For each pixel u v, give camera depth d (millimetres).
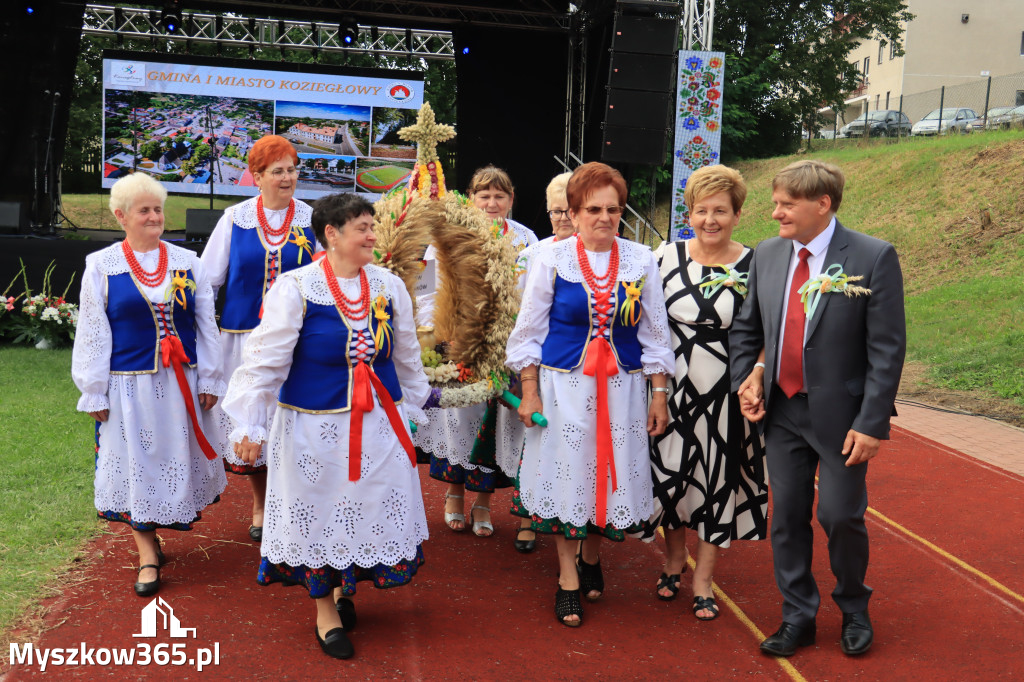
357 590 3869
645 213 19922
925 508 5113
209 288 4082
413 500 3314
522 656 3262
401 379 3461
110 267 3777
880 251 3135
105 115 13133
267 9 13102
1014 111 18891
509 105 13203
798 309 3248
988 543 4555
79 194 13359
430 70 17531
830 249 3227
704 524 3613
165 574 3932
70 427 6133
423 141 4055
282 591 3791
